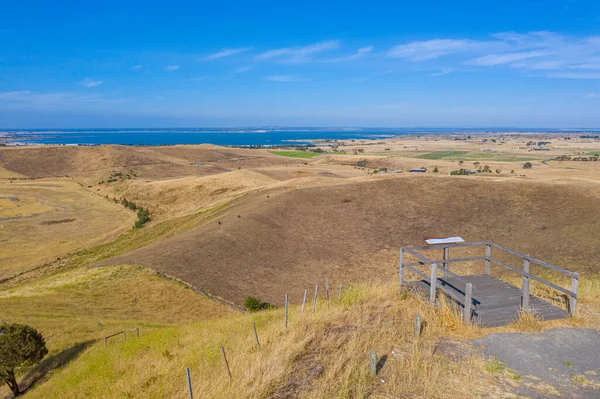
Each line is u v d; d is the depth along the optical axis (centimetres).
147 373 1168
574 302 933
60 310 2766
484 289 1127
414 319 962
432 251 4519
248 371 800
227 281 3700
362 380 698
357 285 1375
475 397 649
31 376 1923
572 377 707
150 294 3180
